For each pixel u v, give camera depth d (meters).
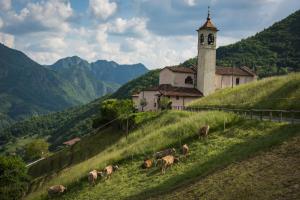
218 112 60.75
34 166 92.00
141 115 83.00
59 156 89.69
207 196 28.69
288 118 51.84
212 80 102.31
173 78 101.62
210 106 77.06
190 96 98.38
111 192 44.25
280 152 32.59
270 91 69.06
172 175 41.50
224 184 29.81
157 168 47.53
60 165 85.19
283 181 26.39
